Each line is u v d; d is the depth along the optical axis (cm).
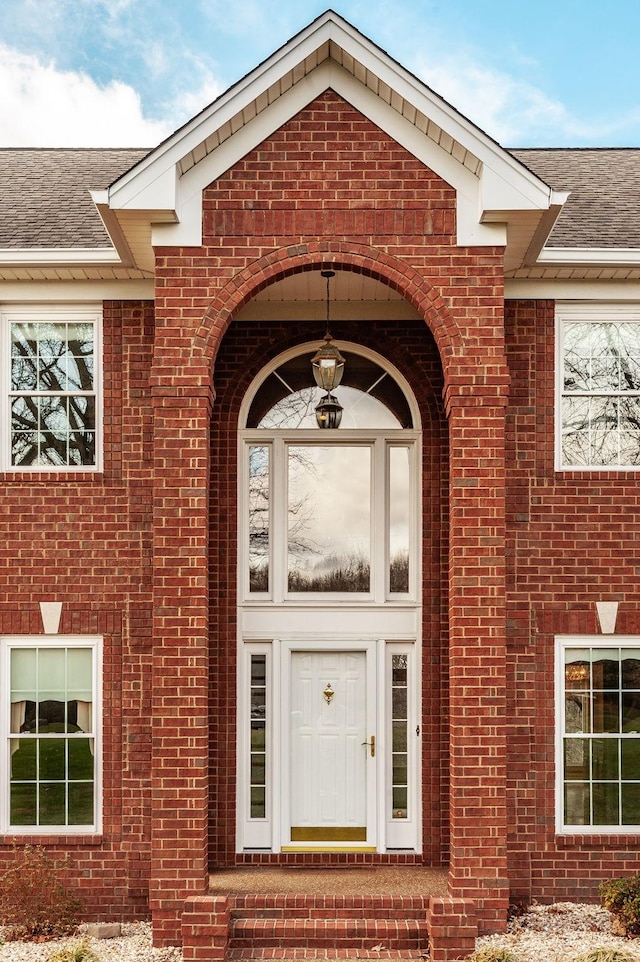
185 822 884
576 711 1032
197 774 890
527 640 1029
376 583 1095
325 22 901
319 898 916
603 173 1384
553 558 1036
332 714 1089
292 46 902
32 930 930
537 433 1048
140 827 1002
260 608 1088
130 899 991
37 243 1062
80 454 1056
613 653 1038
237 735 1063
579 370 1067
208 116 902
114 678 1021
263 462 1120
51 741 1024
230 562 1073
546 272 1041
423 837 1047
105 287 1057
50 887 970
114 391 1050
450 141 920
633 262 1016
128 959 851
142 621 1024
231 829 1045
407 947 883
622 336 1070
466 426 920
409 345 1099
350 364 1130
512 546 1038
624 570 1035
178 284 927
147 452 1041
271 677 1085
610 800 1024
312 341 1109
